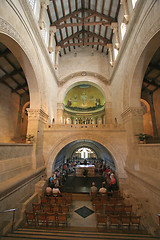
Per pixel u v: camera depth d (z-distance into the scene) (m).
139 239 4.70
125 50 12.32
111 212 7.13
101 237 4.89
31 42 10.06
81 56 21.47
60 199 8.34
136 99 11.10
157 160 7.46
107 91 19.75
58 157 14.97
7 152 7.45
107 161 18.75
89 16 15.26
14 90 16.45
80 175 16.31
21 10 8.41
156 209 6.51
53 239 4.38
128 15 10.73
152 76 14.50
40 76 12.10
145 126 18.53
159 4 6.94
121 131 12.43
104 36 18.34
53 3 13.39
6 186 6.14
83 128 12.62
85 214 8.09
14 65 13.22
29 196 8.66
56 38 17.70
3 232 5.19
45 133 12.62
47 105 13.82
